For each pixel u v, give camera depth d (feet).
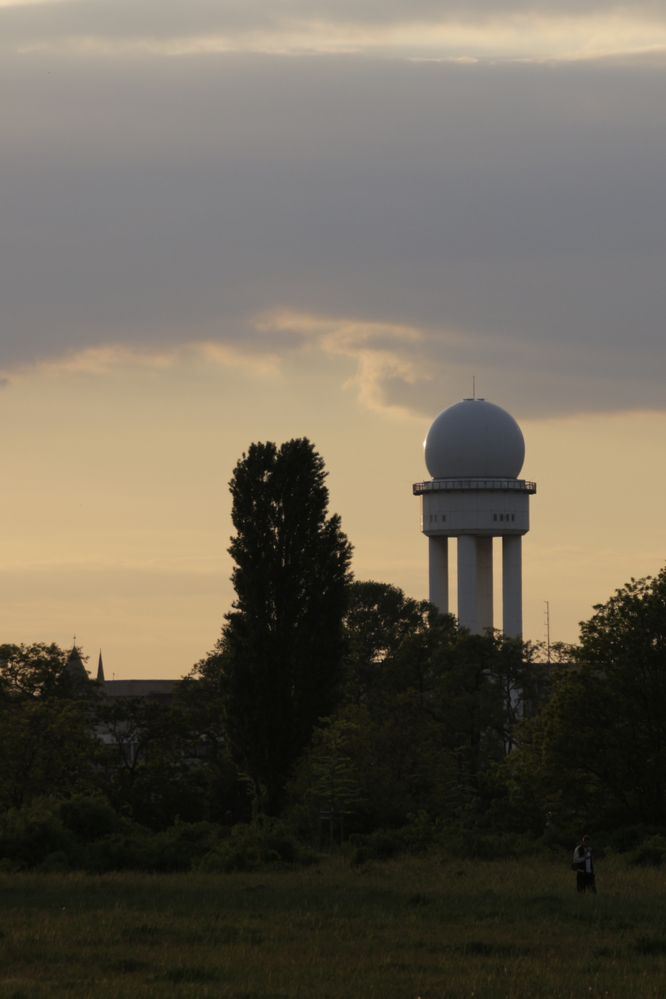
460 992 265.95
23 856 552.00
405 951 318.45
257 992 261.24
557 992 267.39
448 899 422.82
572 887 466.29
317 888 458.50
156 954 308.19
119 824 640.17
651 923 369.91
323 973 284.82
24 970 287.89
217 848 581.53
